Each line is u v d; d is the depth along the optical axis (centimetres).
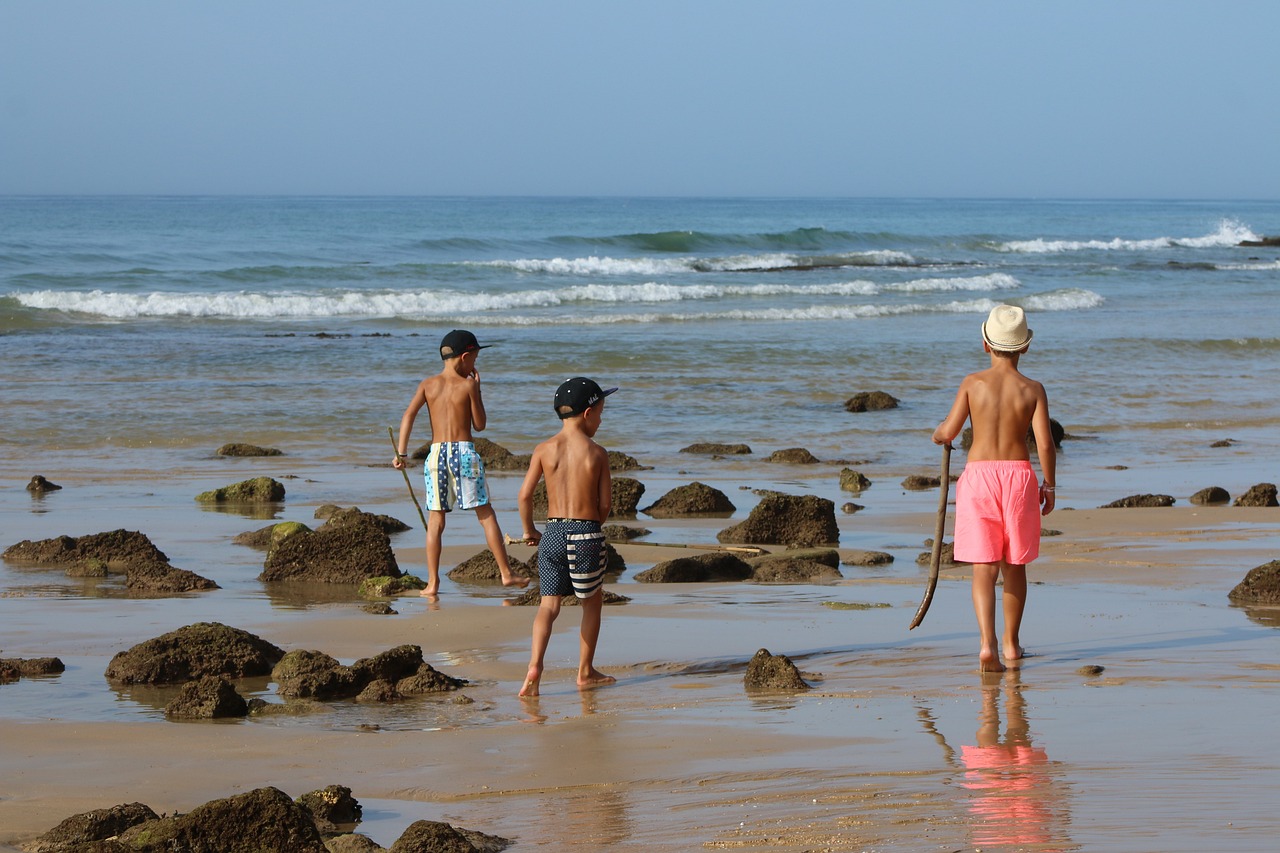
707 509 1880
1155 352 3938
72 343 3834
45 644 1107
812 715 869
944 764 746
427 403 1373
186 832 604
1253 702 877
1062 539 1622
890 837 614
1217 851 579
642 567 1490
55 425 2583
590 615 969
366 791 736
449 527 1755
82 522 1742
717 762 767
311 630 1159
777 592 1330
